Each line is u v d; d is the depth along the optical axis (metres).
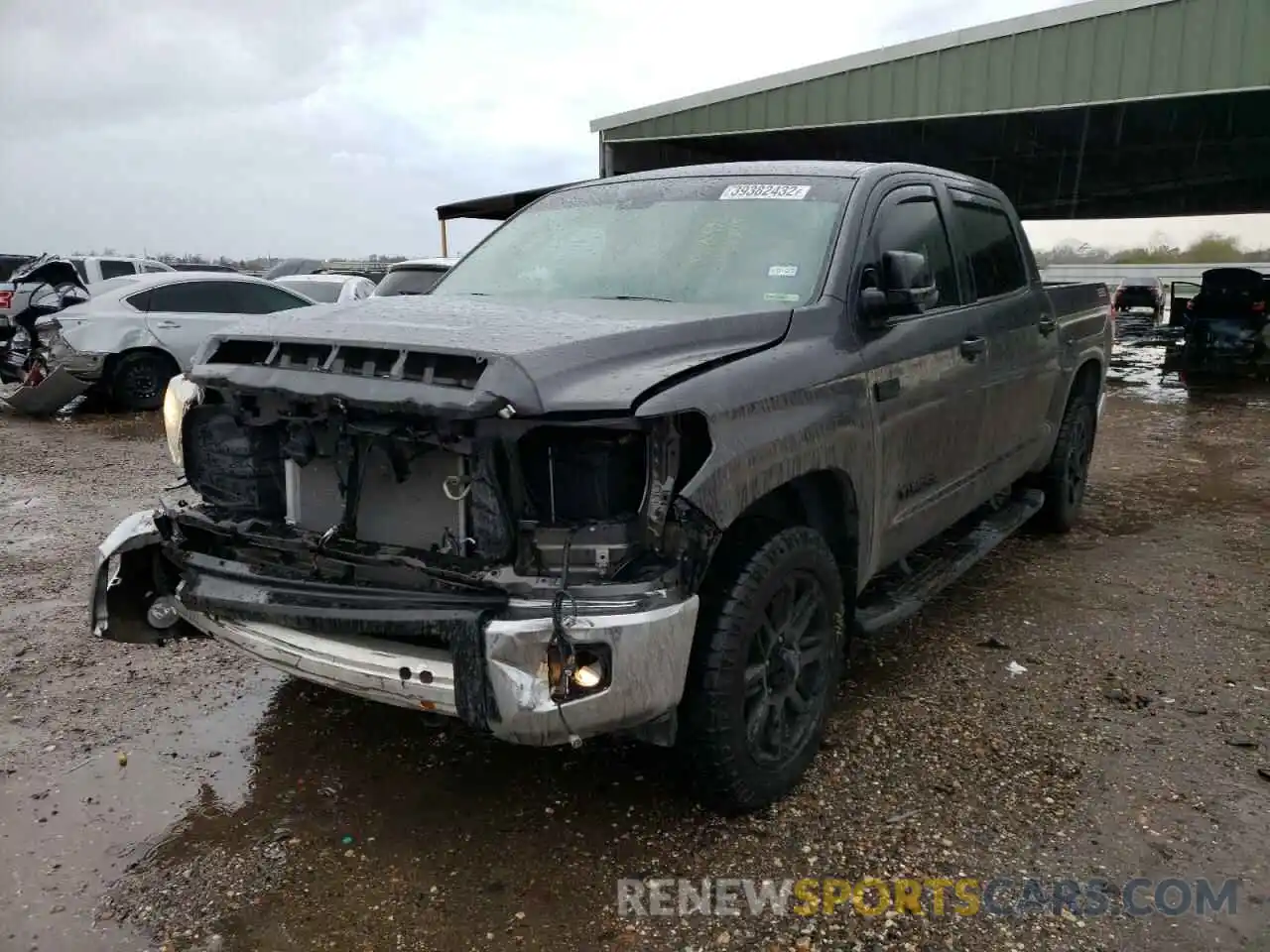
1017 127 16.91
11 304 13.76
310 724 3.74
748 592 2.87
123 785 3.30
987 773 3.37
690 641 2.65
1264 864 2.87
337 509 2.95
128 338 11.40
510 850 2.94
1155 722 3.74
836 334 3.40
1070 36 12.60
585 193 4.45
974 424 4.44
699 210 3.97
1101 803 3.18
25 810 3.15
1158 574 5.52
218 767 3.43
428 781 3.33
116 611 3.33
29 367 11.76
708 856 2.91
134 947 2.54
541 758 3.48
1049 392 5.46
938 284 4.29
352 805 3.19
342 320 3.09
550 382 2.53
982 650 4.44
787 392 3.02
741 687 2.90
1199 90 11.91
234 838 3.01
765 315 3.23
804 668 3.30
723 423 2.73
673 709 2.74
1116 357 18.66
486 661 2.51
